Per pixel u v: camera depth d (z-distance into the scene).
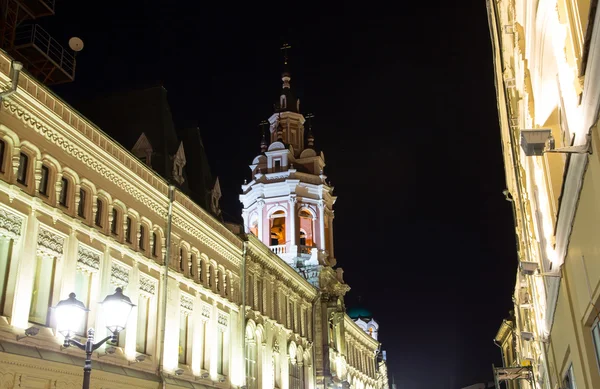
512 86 17.64
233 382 34.31
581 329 11.08
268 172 57.16
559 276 12.90
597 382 10.72
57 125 21.14
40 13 29.33
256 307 39.59
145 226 27.06
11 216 18.89
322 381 51.19
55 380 19.56
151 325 26.50
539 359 28.47
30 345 18.94
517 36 13.75
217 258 34.25
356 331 70.94
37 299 20.03
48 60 28.67
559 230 11.27
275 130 61.03
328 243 58.28
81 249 22.39
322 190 57.62
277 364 42.84
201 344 31.25
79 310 13.55
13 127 19.09
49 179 20.88
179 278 29.33
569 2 7.87
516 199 26.95
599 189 7.34
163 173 30.75
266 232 55.12
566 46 8.45
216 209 36.66
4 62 18.62
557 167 12.43
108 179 24.31
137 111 33.00
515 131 19.09
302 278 49.12
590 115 7.32
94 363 21.94
